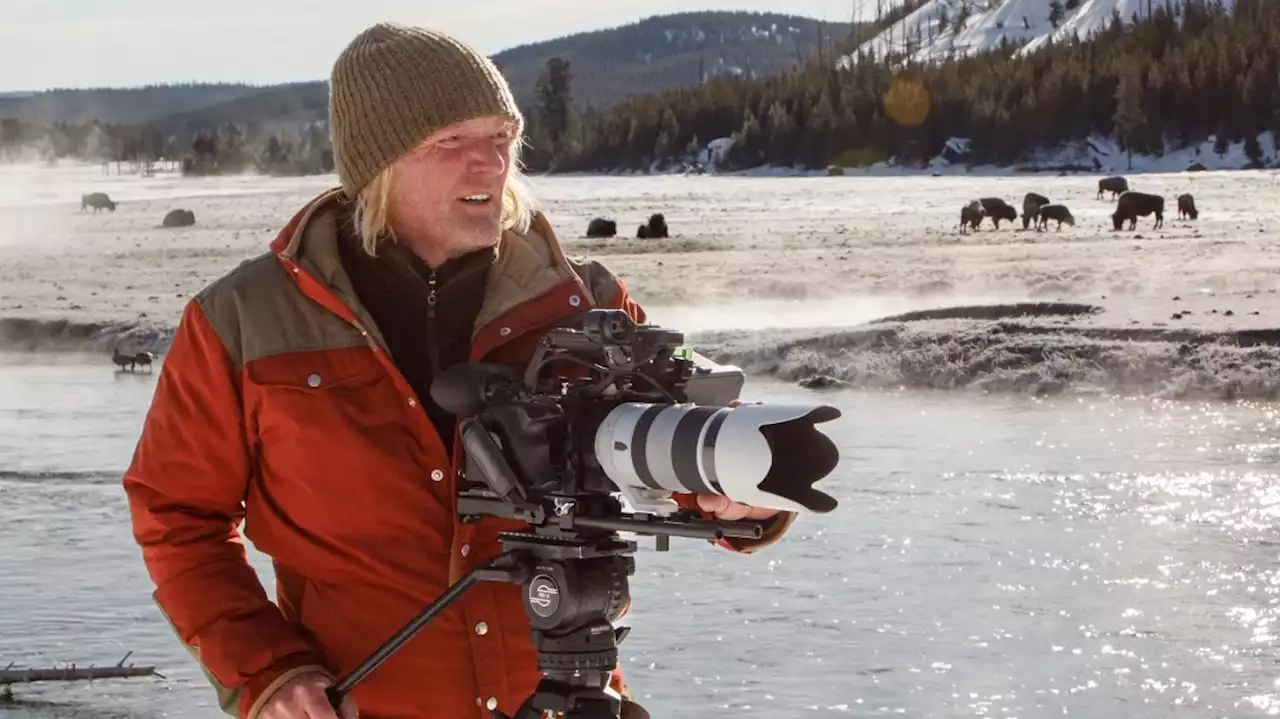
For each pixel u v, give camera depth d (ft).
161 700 23.63
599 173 549.13
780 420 7.29
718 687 23.98
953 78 513.04
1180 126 446.60
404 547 9.17
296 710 8.62
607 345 8.06
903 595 29.09
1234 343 62.39
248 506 9.59
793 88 543.80
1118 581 29.89
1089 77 466.29
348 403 9.10
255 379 9.09
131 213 232.73
